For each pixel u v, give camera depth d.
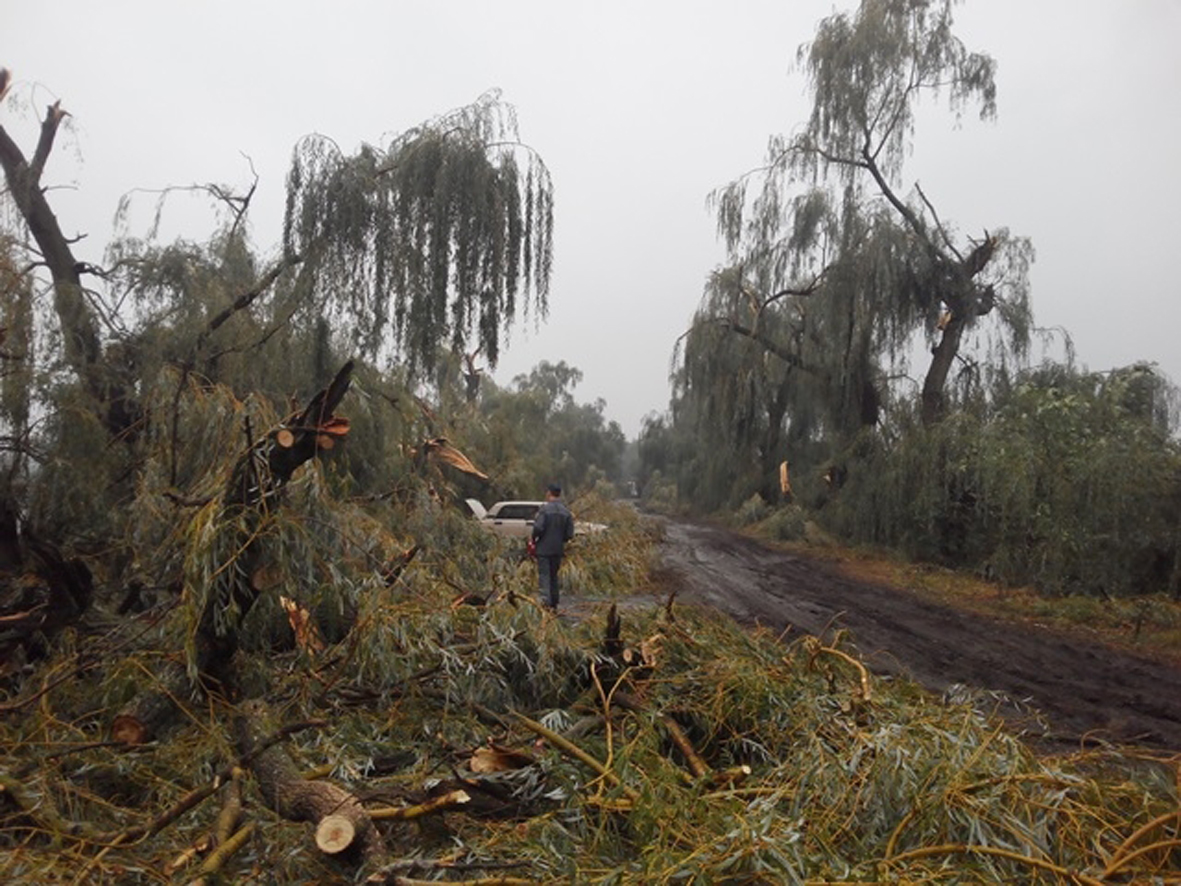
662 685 5.63
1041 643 12.13
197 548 5.29
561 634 6.04
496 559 11.36
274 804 4.12
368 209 13.39
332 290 12.95
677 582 17.41
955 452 21.23
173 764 4.67
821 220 26.81
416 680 5.60
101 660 5.86
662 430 66.00
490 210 13.58
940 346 25.02
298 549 5.75
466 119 13.94
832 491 28.70
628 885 3.39
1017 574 17.41
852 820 3.88
